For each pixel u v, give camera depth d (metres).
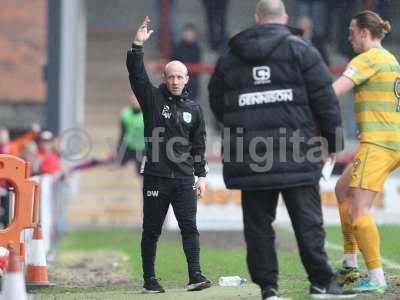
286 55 23.86
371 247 27.23
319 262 24.36
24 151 57.69
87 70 82.38
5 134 62.44
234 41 24.27
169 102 30.23
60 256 47.53
